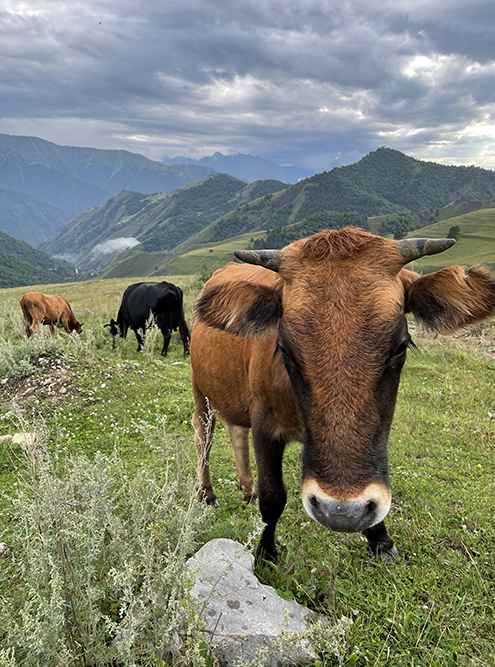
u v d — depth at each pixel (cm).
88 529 87
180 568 79
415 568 109
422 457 176
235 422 134
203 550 103
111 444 190
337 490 74
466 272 85
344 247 84
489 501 137
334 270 82
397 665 85
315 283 82
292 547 112
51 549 84
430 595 99
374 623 92
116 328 425
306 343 78
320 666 82
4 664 67
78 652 78
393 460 172
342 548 117
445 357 317
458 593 101
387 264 83
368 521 75
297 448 189
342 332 77
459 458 172
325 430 75
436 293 87
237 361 118
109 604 89
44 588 82
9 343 267
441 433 196
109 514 89
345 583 103
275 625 87
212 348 127
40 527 83
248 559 104
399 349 79
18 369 245
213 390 132
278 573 105
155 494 97
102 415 218
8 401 224
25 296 441
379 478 75
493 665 83
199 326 136
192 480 107
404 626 91
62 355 268
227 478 165
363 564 112
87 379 247
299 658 83
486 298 83
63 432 199
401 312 80
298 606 95
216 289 94
